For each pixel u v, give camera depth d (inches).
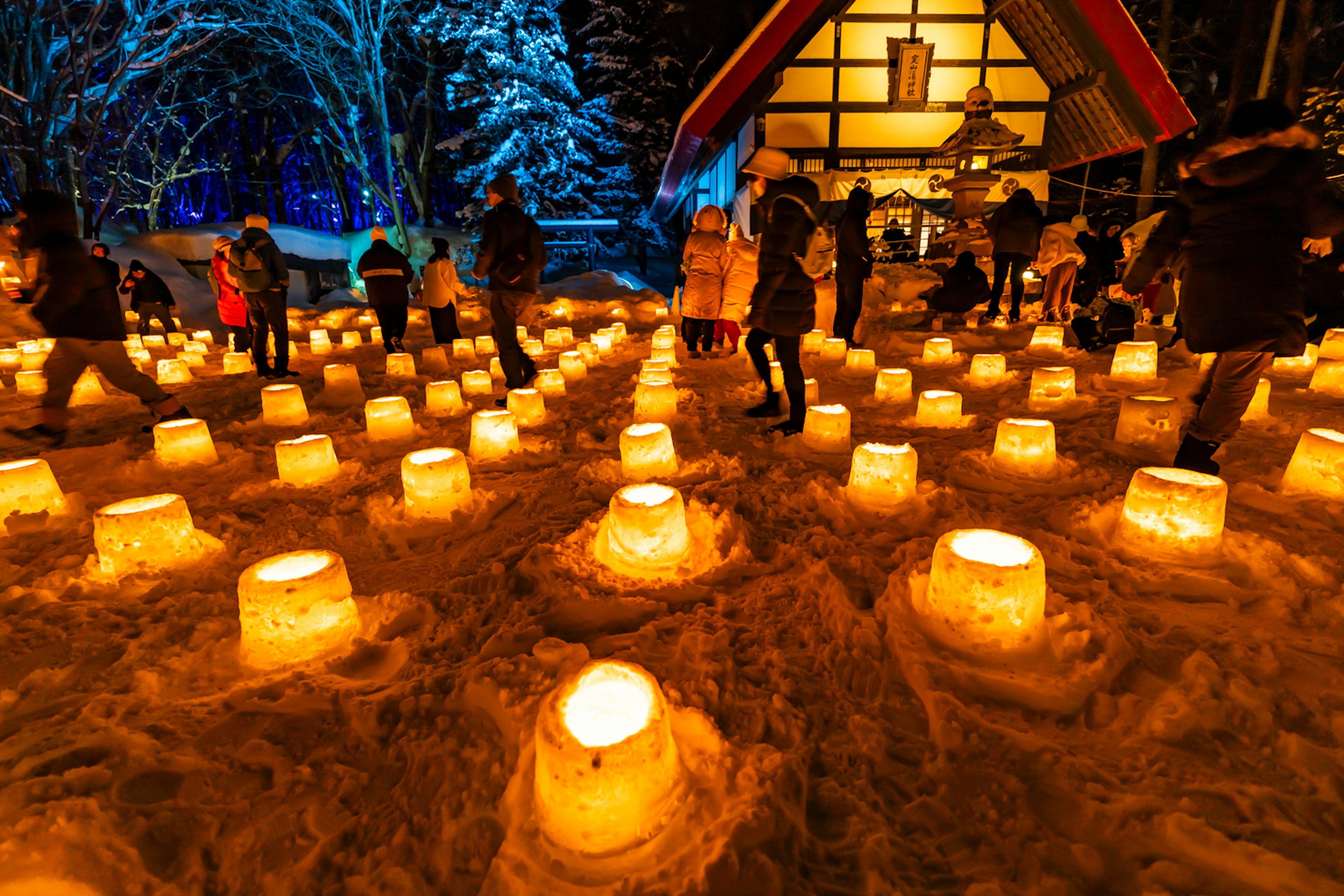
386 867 55.3
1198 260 120.3
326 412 228.2
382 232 350.0
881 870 53.7
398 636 92.4
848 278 317.1
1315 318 260.5
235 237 774.5
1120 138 627.2
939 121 649.0
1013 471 142.3
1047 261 361.7
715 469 151.2
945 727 67.5
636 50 1040.2
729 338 315.0
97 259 188.7
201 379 314.2
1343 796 57.6
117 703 76.5
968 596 79.2
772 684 77.5
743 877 51.4
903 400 209.6
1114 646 78.0
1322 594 87.3
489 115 965.2
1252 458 142.6
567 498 139.0
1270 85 651.5
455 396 223.3
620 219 1069.8
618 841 55.7
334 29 928.9
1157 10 783.7
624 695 66.1
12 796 61.1
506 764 65.3
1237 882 51.3
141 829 58.7
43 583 105.4
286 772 66.6
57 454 180.4
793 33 577.6
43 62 684.1
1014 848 55.5
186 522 113.7
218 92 1076.5
